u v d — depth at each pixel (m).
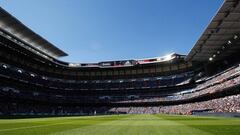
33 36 69.88
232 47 54.97
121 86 90.38
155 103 80.81
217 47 57.28
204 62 71.31
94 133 10.84
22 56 73.56
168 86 83.12
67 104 81.62
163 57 87.06
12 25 61.59
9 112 53.56
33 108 65.88
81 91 89.81
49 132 11.52
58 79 90.06
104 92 89.06
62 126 16.44
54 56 90.69
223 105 52.25
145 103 81.50
